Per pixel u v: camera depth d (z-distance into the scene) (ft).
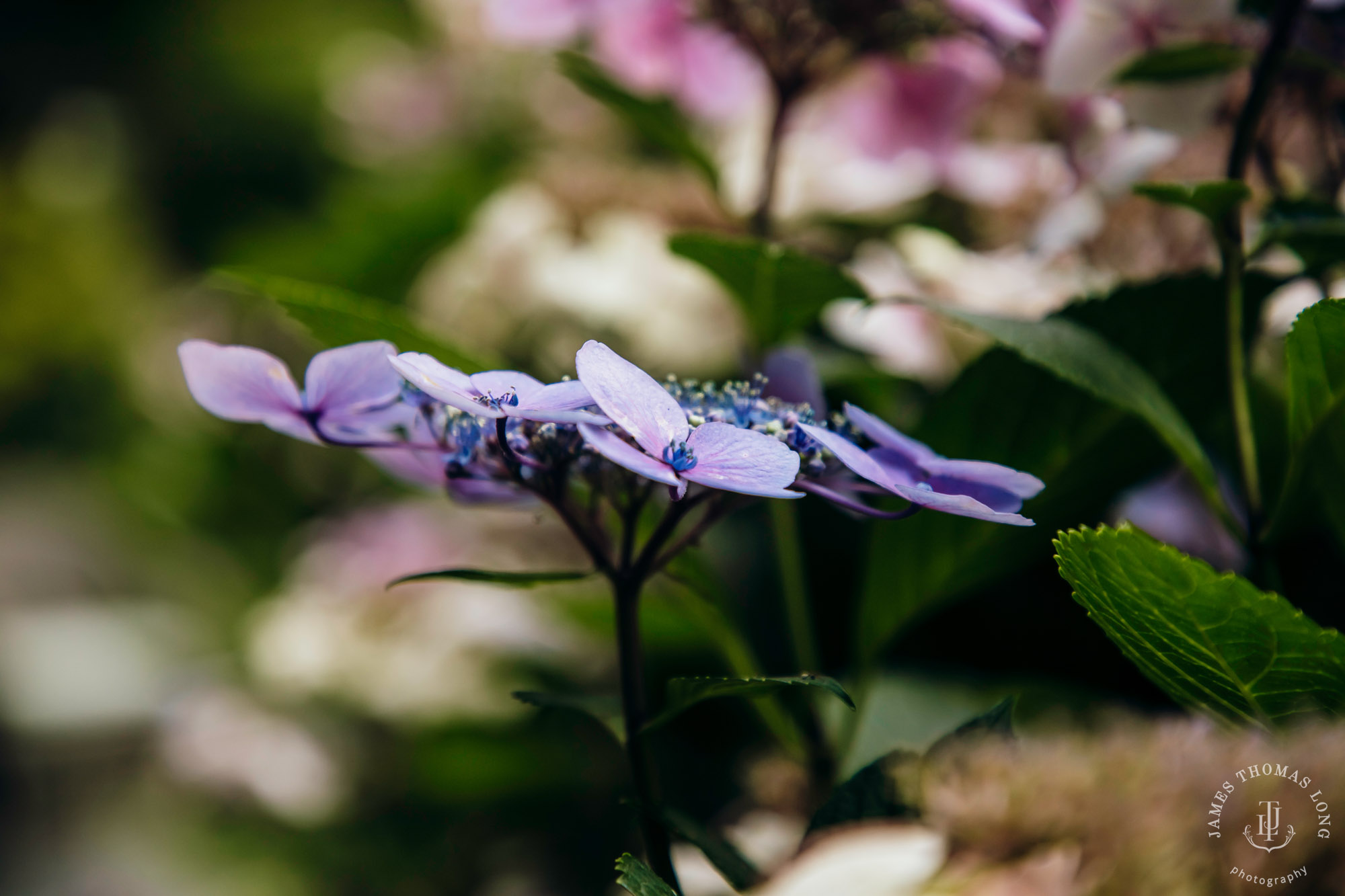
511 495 1.41
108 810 5.65
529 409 1.14
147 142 9.18
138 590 6.38
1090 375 1.38
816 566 2.22
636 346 2.34
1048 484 1.55
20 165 8.38
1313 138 1.62
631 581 1.30
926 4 1.84
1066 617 1.93
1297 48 1.49
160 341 4.44
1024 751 1.17
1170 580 1.17
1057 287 1.78
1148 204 1.72
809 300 1.64
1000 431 1.54
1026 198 2.02
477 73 4.08
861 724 1.63
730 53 2.22
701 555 2.09
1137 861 1.07
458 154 3.66
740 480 1.13
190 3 9.57
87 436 6.65
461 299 2.54
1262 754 1.10
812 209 2.32
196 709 3.16
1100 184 1.64
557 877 2.47
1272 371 1.63
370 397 1.27
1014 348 1.38
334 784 2.80
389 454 1.42
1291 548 1.69
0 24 10.43
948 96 2.04
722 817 2.01
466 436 1.28
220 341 3.71
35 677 5.92
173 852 3.63
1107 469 1.54
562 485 1.28
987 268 1.94
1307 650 1.17
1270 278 1.51
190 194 8.69
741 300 1.66
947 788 1.15
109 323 6.94
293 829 2.88
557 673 2.59
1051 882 1.09
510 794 2.63
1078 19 1.50
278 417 1.29
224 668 3.51
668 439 1.14
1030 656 1.94
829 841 1.16
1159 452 1.53
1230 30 1.55
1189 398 1.51
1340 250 1.46
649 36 2.19
